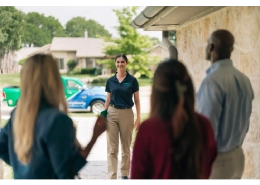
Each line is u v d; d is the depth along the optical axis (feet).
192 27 19.74
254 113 11.55
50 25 125.18
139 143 5.87
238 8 12.63
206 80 7.60
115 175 15.90
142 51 92.73
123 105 15.83
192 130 5.63
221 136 7.72
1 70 100.12
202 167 5.80
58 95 6.36
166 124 5.68
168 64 5.90
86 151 6.71
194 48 19.47
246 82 7.86
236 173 8.09
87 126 35.65
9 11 100.89
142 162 5.91
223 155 7.82
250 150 11.91
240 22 12.45
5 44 100.94
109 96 16.37
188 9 15.47
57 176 6.06
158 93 5.82
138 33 92.53
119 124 15.90
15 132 6.19
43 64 6.26
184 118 5.63
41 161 6.03
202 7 14.84
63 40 118.93
